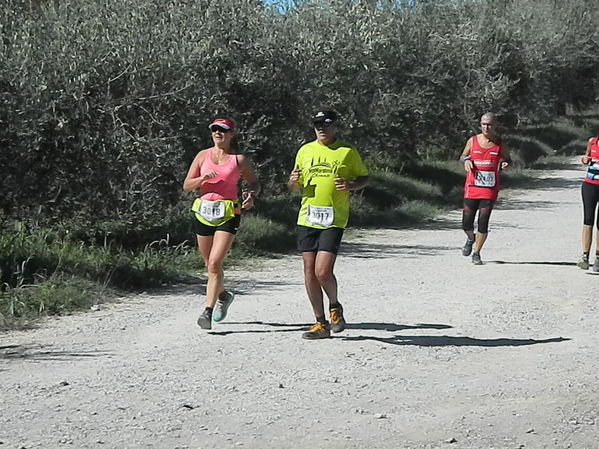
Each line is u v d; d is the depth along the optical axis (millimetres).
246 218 17531
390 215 21875
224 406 6797
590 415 6668
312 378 7613
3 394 7082
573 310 10758
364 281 12875
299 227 8914
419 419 6551
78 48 13227
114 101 13523
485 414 6684
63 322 10039
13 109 12078
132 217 13867
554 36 48719
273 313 10461
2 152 12305
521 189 30516
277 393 7160
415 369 7980
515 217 22234
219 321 9672
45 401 6898
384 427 6352
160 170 14430
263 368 7926
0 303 10336
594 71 56906
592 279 12922
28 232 13445
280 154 18250
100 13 14508
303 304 11039
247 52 17531
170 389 7246
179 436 6098
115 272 12180
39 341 9086
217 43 16766
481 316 10336
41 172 13062
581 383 7547
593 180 13641
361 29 22875
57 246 13125
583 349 8805
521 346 8930
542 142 45656
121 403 6852
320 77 20047
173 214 16188
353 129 23859
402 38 26656
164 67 14031
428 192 26641
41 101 12367
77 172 13352
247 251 15773
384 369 7949
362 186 8781
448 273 13586
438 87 28219
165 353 8484
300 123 18719
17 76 12148
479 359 8383
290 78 18297
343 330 9391
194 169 9406
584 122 55062
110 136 13273
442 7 30000
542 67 44875
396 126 26484
